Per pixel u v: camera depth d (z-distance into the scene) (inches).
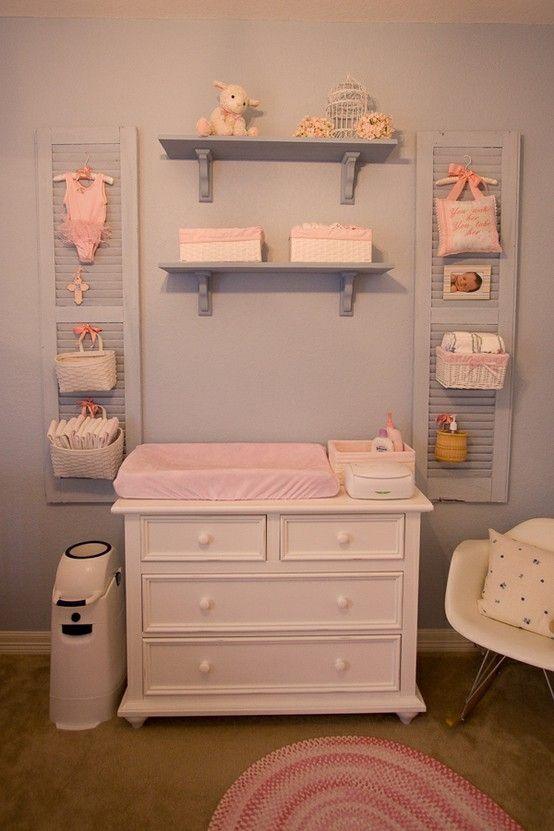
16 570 93.6
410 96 87.7
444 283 88.7
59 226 86.2
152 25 85.8
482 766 70.6
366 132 81.2
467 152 87.4
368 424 92.4
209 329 90.0
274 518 74.5
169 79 86.4
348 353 91.0
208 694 76.6
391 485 75.8
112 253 87.4
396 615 77.0
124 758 71.6
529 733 76.5
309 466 83.3
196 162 87.3
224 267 81.3
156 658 76.3
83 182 86.7
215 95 86.8
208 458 88.9
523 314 90.9
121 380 89.5
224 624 76.2
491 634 71.3
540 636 71.9
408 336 90.9
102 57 86.0
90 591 76.0
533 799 65.9
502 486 92.4
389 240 89.4
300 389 91.5
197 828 61.9
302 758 71.6
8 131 86.4
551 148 88.7
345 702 77.3
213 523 74.6
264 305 89.8
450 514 93.6
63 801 65.3
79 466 85.9
